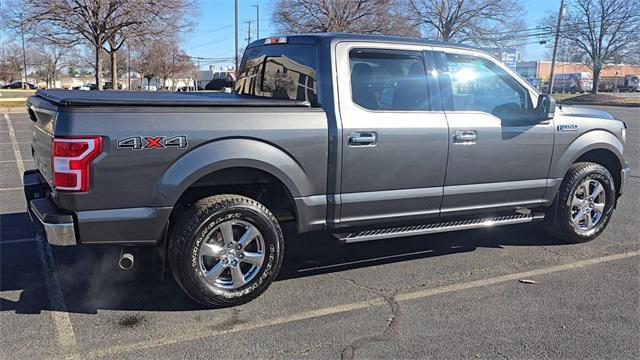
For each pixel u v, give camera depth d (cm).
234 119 387
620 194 584
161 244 388
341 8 3816
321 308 405
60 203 357
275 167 400
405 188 454
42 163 425
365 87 439
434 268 491
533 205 528
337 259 512
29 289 434
